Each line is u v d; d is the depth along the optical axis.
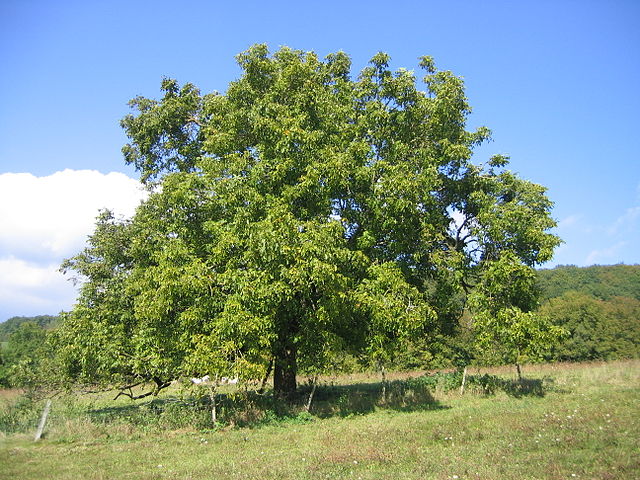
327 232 13.18
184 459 9.25
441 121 16.56
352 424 12.49
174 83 20.25
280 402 15.34
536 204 16.81
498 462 7.54
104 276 17.47
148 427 12.56
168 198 14.97
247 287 12.31
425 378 20.05
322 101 16.03
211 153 16.08
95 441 11.35
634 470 6.69
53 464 9.11
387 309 13.58
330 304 13.14
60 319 16.91
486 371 27.27
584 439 8.66
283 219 12.84
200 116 19.33
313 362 14.55
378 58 17.52
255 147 15.78
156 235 15.67
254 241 12.55
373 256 15.85
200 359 12.01
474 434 9.82
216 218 14.93
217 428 12.35
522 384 17.83
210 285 13.09
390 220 14.65
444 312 17.89
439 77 17.30
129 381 16.66
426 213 16.33
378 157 16.72
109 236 18.02
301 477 7.28
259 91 16.84
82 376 15.45
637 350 35.66
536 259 16.22
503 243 16.39
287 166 14.36
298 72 16.09
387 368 31.45
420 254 16.03
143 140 19.98
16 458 9.68
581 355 36.56
